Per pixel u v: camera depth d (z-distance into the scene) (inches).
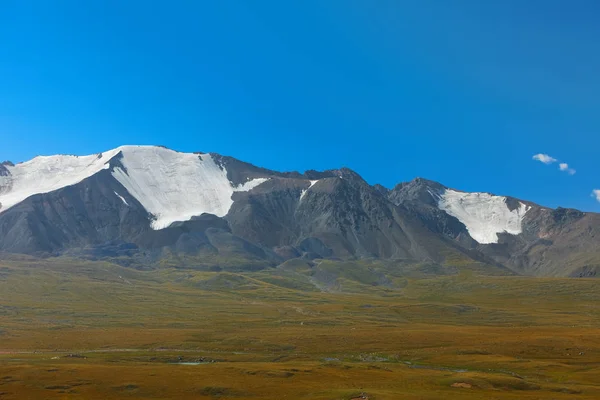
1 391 4104.3
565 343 6668.3
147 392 4163.4
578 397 4116.6
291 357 6264.8
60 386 4254.4
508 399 3924.7
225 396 4087.1
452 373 5032.0
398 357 6269.7
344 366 5339.6
